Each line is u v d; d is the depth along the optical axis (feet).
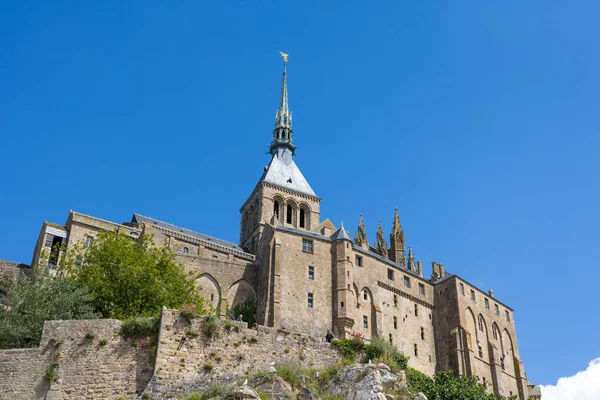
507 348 358.43
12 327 161.68
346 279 287.69
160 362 143.33
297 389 146.72
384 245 431.02
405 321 314.55
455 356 315.58
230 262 295.28
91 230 287.48
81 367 140.67
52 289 185.57
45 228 275.59
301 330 271.08
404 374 177.99
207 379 146.30
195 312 159.02
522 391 350.43
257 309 287.69
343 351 174.60
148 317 152.97
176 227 354.95
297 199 411.34
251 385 142.82
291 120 465.47
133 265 206.28
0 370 139.23
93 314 184.44
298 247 291.17
